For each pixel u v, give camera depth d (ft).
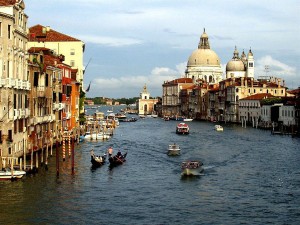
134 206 139.74
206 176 188.75
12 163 161.89
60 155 224.53
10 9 178.70
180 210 136.67
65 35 370.32
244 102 603.67
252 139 360.89
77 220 125.18
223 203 145.18
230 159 239.71
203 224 124.36
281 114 477.36
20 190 150.92
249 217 131.03
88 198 146.82
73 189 156.97
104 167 203.82
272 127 483.10
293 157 248.32
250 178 185.06
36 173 177.06
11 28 177.78
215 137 381.60
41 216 127.24
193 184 172.04
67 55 365.61
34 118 209.97
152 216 130.31
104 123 483.51
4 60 172.96
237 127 536.83
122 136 382.63
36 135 214.07
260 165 219.20
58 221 123.95
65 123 284.20
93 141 322.55
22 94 191.93
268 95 577.43
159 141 338.34
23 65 194.29
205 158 242.78
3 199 141.08
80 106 362.53
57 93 256.52
